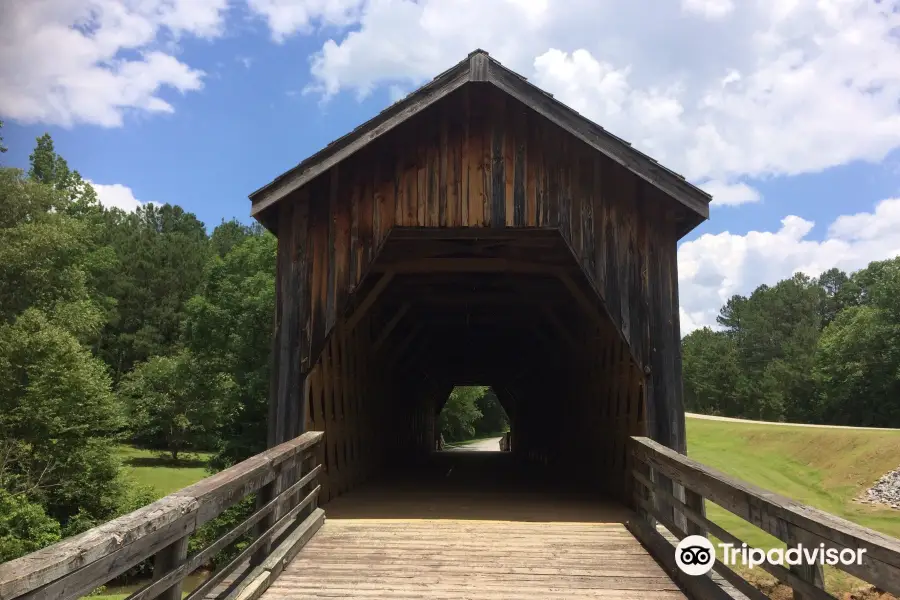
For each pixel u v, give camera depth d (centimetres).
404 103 539
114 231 4172
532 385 1412
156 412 3006
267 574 367
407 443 1369
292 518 460
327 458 652
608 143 540
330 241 569
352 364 786
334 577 386
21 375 1536
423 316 1078
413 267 722
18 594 151
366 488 779
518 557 430
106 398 1627
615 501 661
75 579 175
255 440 2061
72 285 2172
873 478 1585
